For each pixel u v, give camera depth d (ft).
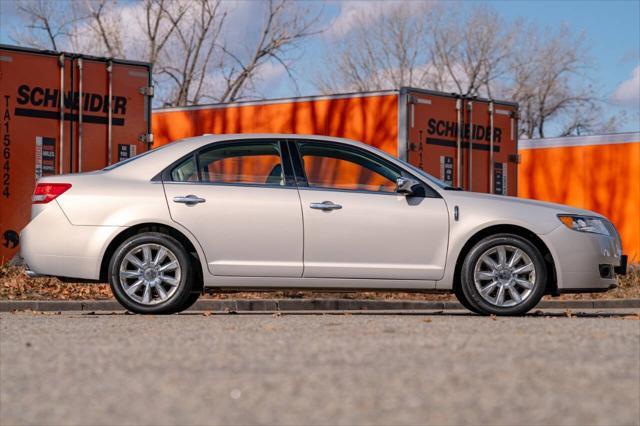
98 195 32.22
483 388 15.97
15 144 48.55
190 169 32.73
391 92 58.75
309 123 62.49
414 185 32.53
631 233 83.05
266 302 44.45
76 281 32.48
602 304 50.16
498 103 62.34
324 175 32.91
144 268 32.14
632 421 13.62
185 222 32.14
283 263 32.30
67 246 32.14
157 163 32.78
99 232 32.07
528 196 88.79
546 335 23.22
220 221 32.19
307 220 32.35
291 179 32.76
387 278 32.45
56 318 30.73
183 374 17.42
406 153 58.03
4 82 48.37
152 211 32.07
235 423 13.47
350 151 33.19
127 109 51.85
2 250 48.01
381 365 18.34
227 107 66.44
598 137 84.94
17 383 16.76
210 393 15.61
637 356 19.60
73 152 50.19
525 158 89.10
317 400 15.01
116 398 15.33
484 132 61.72
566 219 32.86
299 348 20.77
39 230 32.45
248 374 17.37
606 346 21.06
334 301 45.29
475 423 13.47
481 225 32.42
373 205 32.53
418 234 32.48
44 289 45.34
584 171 85.71
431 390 15.79
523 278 32.60
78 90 50.42
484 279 32.48
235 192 32.45
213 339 22.58
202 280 32.86
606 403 14.87
